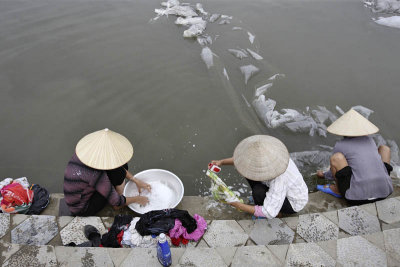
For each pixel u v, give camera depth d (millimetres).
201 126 5324
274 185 3148
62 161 4828
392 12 8398
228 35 7426
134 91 5961
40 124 5352
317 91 5906
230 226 3441
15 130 5250
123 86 6062
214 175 3408
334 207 3857
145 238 3236
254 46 7027
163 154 4906
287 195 3320
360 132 3697
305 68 6441
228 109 5605
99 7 8508
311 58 6711
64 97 5840
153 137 5152
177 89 6000
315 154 4738
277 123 5262
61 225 3441
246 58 6695
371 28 7734
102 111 5594
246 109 5605
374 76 6242
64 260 3004
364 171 3596
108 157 3152
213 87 6047
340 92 5879
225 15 8180
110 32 7504
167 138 5141
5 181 3986
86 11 8320
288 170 3227
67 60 6672
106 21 7891
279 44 7125
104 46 7070
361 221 3473
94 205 3547
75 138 5137
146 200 3797
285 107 5562
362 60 6652
